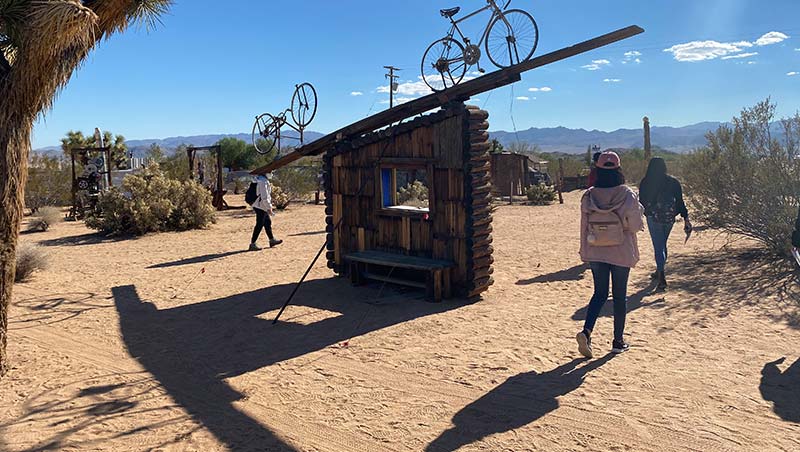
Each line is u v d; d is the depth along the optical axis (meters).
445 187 8.35
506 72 7.54
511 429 4.25
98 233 17.23
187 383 5.39
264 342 6.58
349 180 9.71
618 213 5.47
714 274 8.91
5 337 5.72
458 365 5.59
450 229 8.34
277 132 15.52
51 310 8.22
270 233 13.98
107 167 24.86
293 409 4.74
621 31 6.58
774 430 4.07
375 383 5.23
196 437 4.29
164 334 7.00
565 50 7.01
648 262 10.31
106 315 7.92
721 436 4.02
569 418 4.39
